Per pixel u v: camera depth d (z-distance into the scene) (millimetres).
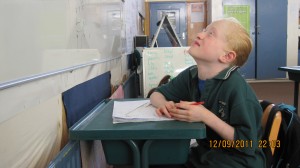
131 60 3496
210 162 923
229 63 1002
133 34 3869
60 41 933
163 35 6328
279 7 6441
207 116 858
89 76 1334
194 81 1074
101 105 1192
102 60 1625
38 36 767
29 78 701
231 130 874
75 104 1105
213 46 964
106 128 809
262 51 6547
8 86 600
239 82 930
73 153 894
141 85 2691
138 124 842
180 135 783
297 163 1073
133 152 837
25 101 689
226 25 984
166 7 6938
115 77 2191
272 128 1022
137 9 4645
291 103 4504
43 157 806
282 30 6516
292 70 2883
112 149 881
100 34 1580
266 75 6621
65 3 985
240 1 6387
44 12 810
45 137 820
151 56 2352
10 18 623
